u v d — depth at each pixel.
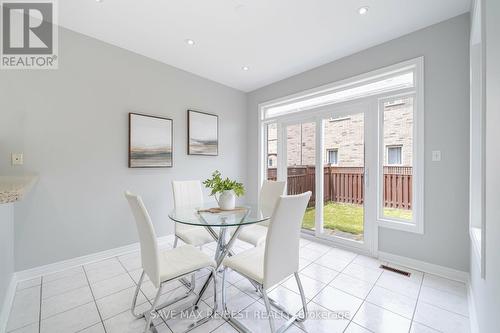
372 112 2.72
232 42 2.63
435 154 2.26
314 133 3.36
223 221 1.79
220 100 3.89
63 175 2.39
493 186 1.02
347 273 2.31
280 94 3.75
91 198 2.57
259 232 2.32
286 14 2.14
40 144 2.26
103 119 2.64
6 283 1.74
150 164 3.01
